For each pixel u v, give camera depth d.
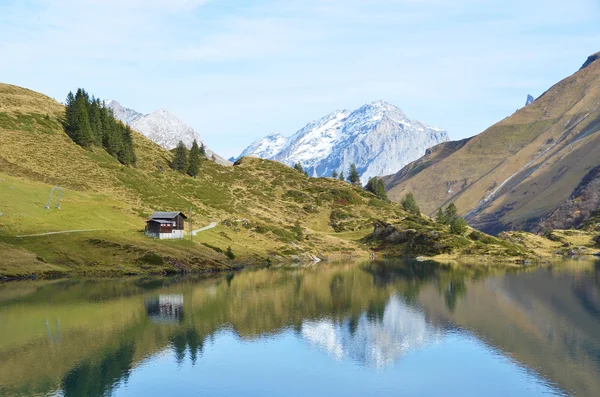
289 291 127.69
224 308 106.69
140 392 64.81
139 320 95.50
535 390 65.56
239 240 198.75
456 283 143.50
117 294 117.38
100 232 158.62
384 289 132.75
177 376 69.88
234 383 68.38
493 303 114.44
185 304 109.38
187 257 160.38
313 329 92.38
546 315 102.44
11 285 122.75
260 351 80.56
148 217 185.12
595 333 89.25
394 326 94.88
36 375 68.88
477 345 83.38
